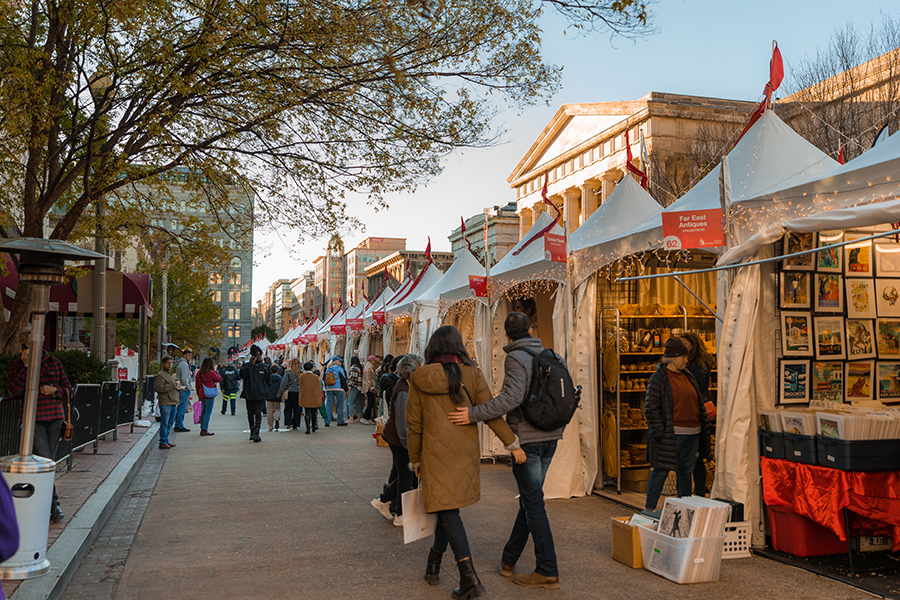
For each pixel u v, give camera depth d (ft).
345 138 31.40
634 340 29.01
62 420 22.68
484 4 28.09
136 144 30.89
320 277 469.57
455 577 16.48
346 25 26.81
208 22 27.55
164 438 43.19
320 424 60.90
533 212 181.57
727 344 19.89
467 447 14.83
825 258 20.89
